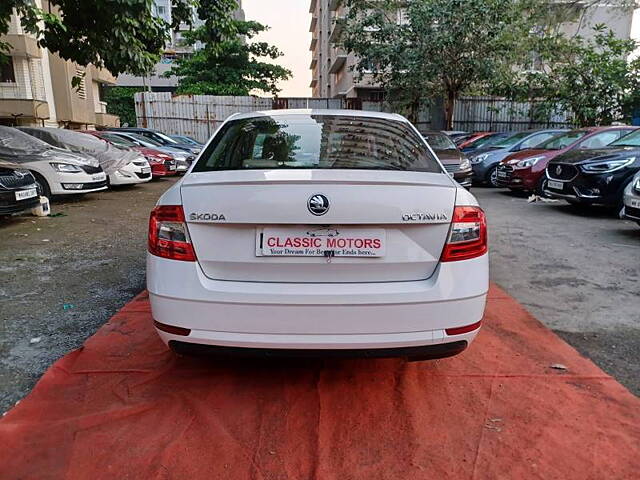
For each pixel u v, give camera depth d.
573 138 10.09
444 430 2.27
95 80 29.42
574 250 5.71
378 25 16.84
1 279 4.50
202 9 9.55
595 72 15.82
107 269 4.86
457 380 2.71
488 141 14.44
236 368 2.81
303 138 2.99
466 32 15.18
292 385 2.64
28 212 7.89
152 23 8.34
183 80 32.31
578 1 17.69
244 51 31.62
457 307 2.24
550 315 3.73
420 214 2.20
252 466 2.02
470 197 2.41
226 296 2.17
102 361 2.87
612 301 4.03
